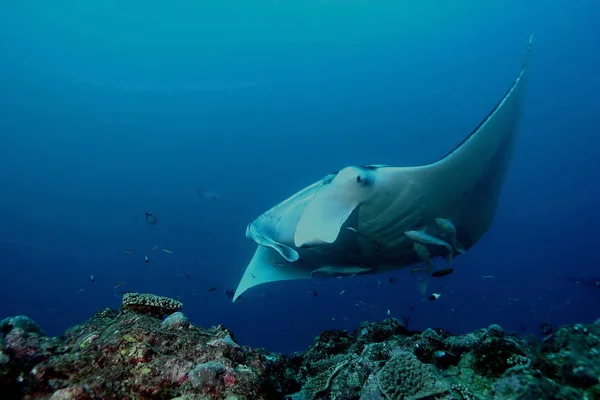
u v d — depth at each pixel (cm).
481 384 224
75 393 150
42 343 187
